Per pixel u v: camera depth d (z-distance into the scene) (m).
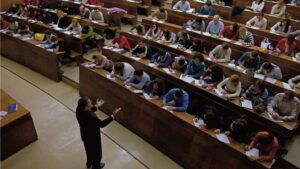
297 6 7.12
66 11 8.29
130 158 4.20
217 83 4.64
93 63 5.42
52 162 4.07
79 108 3.22
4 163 4.03
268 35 6.00
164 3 10.12
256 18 6.59
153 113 4.21
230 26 6.20
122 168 4.01
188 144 3.85
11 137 4.07
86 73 5.32
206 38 6.11
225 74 5.06
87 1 8.86
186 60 5.57
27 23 7.89
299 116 4.14
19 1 9.80
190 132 3.76
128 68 4.83
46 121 4.96
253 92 4.25
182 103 4.07
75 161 4.11
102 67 5.27
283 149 3.49
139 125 4.56
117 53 5.73
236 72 4.88
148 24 7.19
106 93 5.02
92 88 5.32
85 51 7.14
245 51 5.55
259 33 6.13
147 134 4.47
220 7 7.48
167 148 4.20
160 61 5.30
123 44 6.09
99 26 7.39
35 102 5.51
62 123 4.94
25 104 5.43
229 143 3.38
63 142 4.48
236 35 6.12
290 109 3.93
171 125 4.00
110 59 5.96
